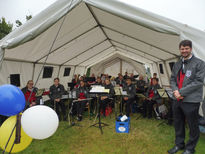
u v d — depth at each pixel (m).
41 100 3.63
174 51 4.39
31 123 1.50
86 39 5.02
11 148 1.63
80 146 2.72
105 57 11.69
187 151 2.13
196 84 1.84
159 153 2.44
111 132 3.31
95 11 3.23
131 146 2.69
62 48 4.73
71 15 2.94
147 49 5.67
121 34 4.67
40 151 2.55
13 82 4.20
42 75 5.73
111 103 4.99
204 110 2.46
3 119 3.22
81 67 10.76
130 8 2.49
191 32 2.32
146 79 11.29
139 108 4.92
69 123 3.83
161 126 3.61
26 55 4.02
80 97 4.37
